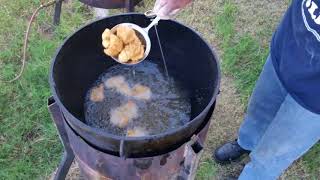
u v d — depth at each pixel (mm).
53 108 1493
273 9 3076
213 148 2355
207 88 1658
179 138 1393
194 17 2982
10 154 2232
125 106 1822
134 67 1958
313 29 1308
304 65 1402
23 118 2355
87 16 2951
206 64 1660
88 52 1754
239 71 2680
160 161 1433
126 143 1311
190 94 1870
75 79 1739
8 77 2529
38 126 2342
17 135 2293
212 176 2240
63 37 2779
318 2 1270
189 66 1810
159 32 1772
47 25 2854
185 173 1588
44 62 2602
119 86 1891
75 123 1342
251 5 3090
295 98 1497
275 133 1672
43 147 2262
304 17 1344
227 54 2740
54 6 2914
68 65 1649
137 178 1521
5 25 2824
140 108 1817
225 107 2525
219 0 3092
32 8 2939
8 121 2344
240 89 2602
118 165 1434
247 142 2113
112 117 1785
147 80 1918
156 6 1629
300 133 1584
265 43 2852
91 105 1828
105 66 1918
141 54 1638
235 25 2965
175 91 1885
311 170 2271
